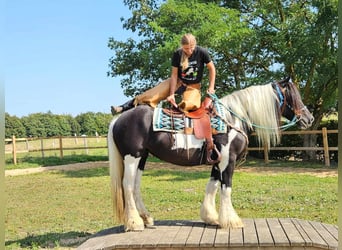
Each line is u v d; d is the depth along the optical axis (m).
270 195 9.01
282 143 18.33
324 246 3.90
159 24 15.79
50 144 31.67
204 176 13.05
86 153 23.59
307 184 10.77
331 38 15.62
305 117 4.89
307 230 4.50
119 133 4.64
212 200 4.84
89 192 10.49
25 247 5.34
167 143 4.61
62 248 5.22
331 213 6.95
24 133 40.53
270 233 4.36
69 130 43.66
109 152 4.74
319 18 14.36
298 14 16.17
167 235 4.38
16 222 7.03
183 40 4.67
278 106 4.87
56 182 12.79
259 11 16.52
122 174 4.71
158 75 17.48
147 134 4.61
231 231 4.48
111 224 6.69
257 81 16.14
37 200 9.46
